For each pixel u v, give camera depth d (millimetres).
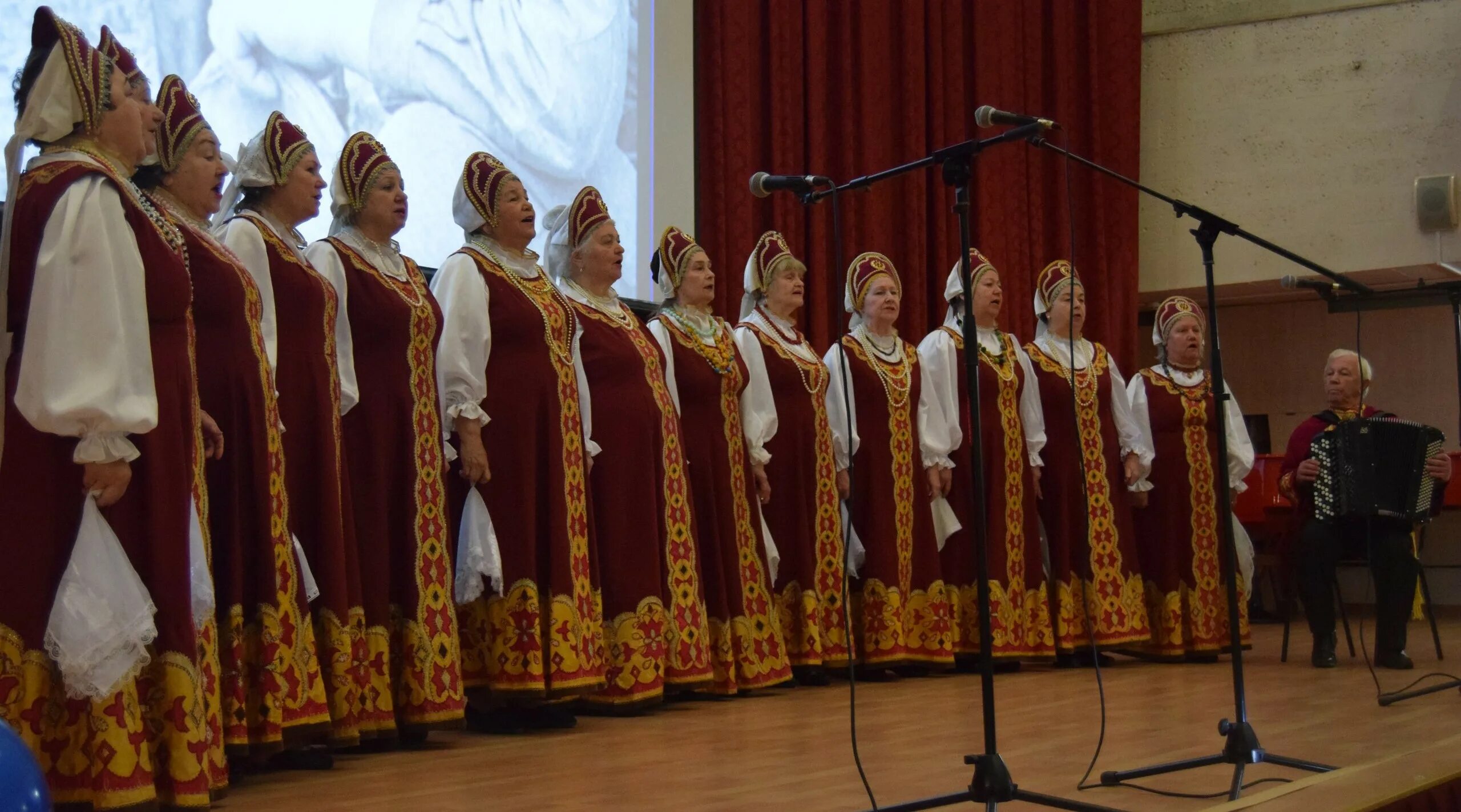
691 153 6535
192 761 2631
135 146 2775
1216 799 2773
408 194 5328
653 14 6391
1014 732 3713
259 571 3094
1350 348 9414
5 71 4133
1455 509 8086
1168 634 6004
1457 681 4734
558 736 3768
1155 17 8914
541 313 3980
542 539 3916
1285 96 8602
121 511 2613
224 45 4754
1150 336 9672
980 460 2693
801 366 5129
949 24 7820
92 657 2477
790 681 5078
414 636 3576
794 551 5090
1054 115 8383
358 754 3465
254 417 3098
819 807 2627
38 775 1417
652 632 4234
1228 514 3160
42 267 2523
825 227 7090
